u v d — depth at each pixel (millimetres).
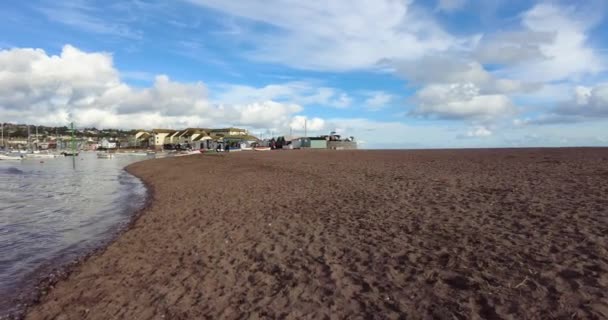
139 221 15156
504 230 8758
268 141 107812
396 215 11336
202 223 13172
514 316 5039
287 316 5883
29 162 79625
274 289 6969
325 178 22500
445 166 27062
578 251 6957
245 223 12352
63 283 8781
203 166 42969
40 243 12688
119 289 7988
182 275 8297
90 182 34844
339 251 8570
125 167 58094
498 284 5980
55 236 13648
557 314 4965
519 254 7102
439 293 5980
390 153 55281
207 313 6344
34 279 9266
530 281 5938
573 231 8180
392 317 5461
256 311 6191
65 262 10531
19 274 9672
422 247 8164
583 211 9953
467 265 6887
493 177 18656
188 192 22312
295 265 8031
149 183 31844
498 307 5305
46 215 17766
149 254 10250
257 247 9602
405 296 6039
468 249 7691
